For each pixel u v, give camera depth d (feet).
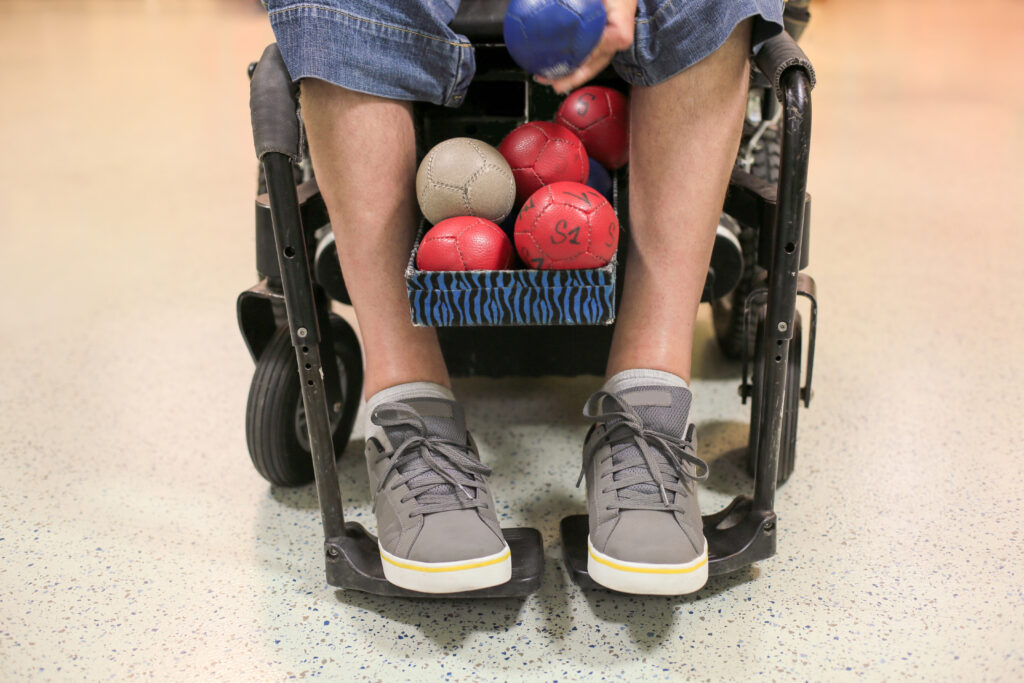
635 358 3.34
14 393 5.00
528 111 3.91
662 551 2.99
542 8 2.72
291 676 3.06
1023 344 5.29
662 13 2.95
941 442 4.39
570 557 3.41
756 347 3.86
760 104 4.38
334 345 4.19
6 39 15.87
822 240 6.84
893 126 9.64
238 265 6.70
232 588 3.51
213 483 4.24
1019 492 3.98
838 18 16.17
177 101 11.32
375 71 2.95
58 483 4.21
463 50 3.10
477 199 3.01
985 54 13.03
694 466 3.29
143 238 7.20
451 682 3.02
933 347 5.30
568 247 2.72
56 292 6.27
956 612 3.28
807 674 3.01
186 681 3.05
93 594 3.48
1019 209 7.33
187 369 5.29
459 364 4.55
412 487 3.15
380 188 3.13
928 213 7.30
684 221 3.20
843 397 4.81
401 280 3.29
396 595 3.30
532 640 3.21
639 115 3.20
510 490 4.15
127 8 19.52
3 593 3.48
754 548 3.35
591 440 3.35
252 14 18.40
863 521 3.82
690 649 3.14
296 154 2.83
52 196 8.14
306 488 4.20
